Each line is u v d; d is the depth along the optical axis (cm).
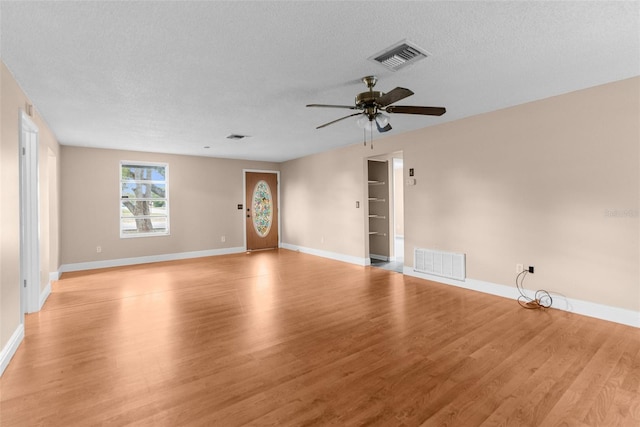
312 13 192
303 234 759
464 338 284
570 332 294
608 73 289
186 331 304
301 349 267
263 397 201
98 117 401
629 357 248
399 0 181
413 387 212
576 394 202
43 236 423
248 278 512
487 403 194
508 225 392
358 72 277
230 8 185
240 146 606
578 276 338
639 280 300
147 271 567
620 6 188
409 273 516
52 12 186
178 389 210
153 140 540
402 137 516
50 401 197
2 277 239
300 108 371
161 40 221
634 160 300
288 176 801
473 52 245
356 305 377
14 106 276
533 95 346
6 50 231
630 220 304
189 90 313
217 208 738
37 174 364
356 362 245
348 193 631
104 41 221
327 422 179
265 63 258
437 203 470
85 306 378
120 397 201
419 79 296
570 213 341
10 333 255
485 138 411
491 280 412
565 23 207
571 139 338
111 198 614
